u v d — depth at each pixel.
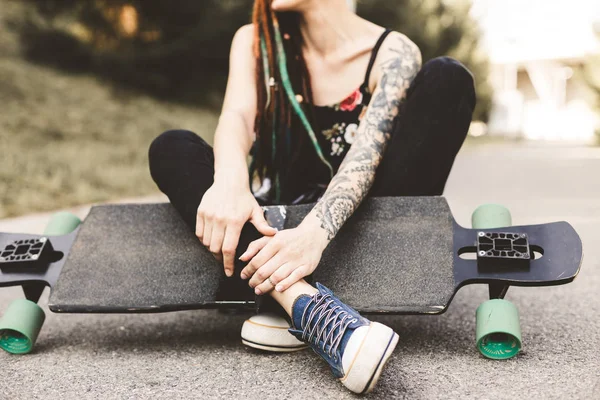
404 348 1.29
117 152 5.77
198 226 1.23
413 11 12.44
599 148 10.12
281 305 1.18
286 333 1.24
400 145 1.41
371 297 1.25
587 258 2.21
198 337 1.43
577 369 1.13
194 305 1.27
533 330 1.39
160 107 8.18
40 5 7.84
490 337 1.21
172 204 1.35
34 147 5.23
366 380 0.99
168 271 1.33
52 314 1.69
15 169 4.52
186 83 8.96
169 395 1.08
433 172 1.40
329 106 1.55
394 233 1.33
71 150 5.39
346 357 1.00
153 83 8.57
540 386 1.06
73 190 4.34
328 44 1.54
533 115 20.20
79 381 1.16
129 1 7.97
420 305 1.22
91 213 1.47
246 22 8.37
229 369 1.20
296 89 1.54
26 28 7.77
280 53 1.53
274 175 1.59
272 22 1.56
